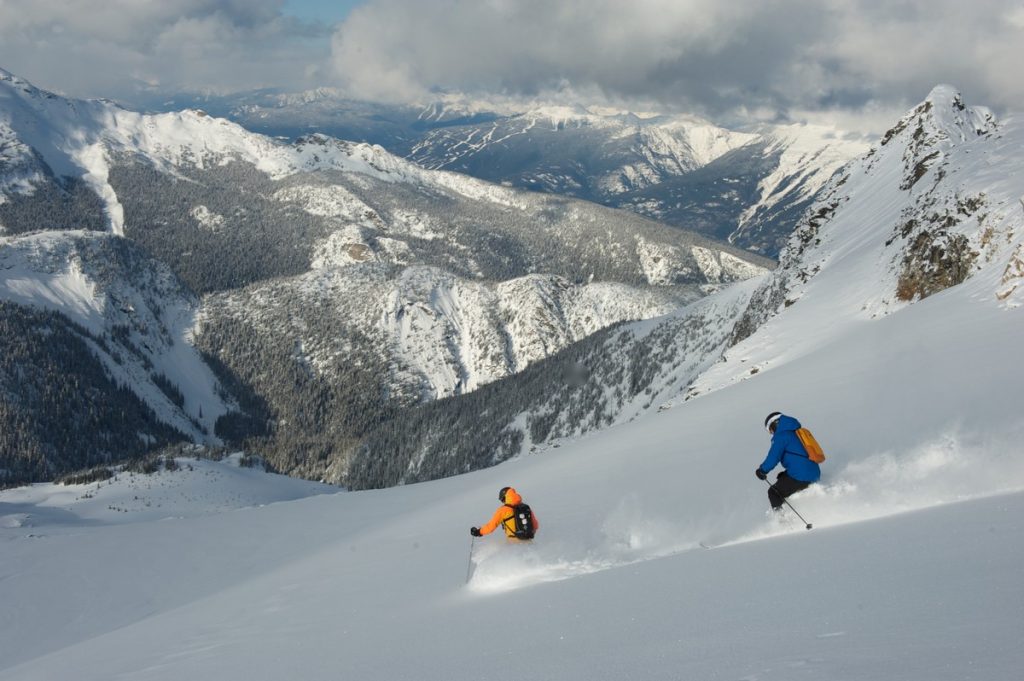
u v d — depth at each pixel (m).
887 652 2.79
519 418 191.25
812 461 8.12
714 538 8.33
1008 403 9.49
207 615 14.26
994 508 5.77
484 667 4.64
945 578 3.92
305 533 28.14
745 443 14.73
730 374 38.69
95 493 123.25
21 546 32.03
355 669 5.86
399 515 27.25
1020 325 15.98
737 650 3.48
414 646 6.27
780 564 5.68
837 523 7.43
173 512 114.62
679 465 14.74
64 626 21.94
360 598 11.20
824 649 3.10
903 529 5.84
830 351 26.14
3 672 13.99
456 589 9.66
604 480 16.02
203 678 7.51
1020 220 27.12
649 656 3.83
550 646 4.82
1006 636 2.60
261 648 8.79
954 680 2.18
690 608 4.91
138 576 25.55
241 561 25.22
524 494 17.84
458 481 37.12
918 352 17.61
